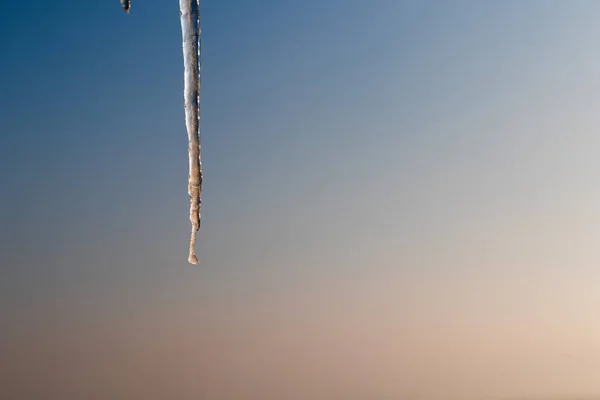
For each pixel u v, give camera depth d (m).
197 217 5.32
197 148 5.27
